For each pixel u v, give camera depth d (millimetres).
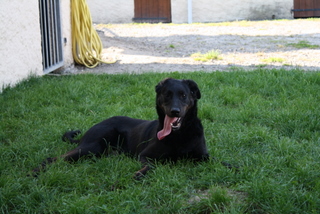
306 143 3777
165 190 3064
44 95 4906
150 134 3510
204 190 3150
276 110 4535
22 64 5480
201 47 8594
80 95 5004
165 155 3396
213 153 3588
